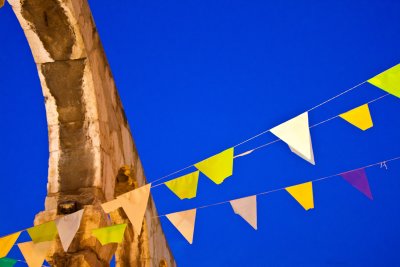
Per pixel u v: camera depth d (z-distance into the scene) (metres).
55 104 6.00
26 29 5.79
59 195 5.65
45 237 4.17
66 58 5.96
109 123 6.42
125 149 6.99
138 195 4.18
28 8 5.62
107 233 4.10
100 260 5.46
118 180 6.99
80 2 5.99
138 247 7.82
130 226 7.63
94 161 5.81
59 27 5.80
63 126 5.97
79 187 5.68
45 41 5.86
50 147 5.91
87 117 5.99
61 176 5.77
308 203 4.44
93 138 5.91
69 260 5.15
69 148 5.90
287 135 3.70
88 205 5.37
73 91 5.99
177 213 4.48
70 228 4.13
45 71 5.97
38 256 4.11
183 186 4.25
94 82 6.05
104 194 5.82
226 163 4.12
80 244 5.23
